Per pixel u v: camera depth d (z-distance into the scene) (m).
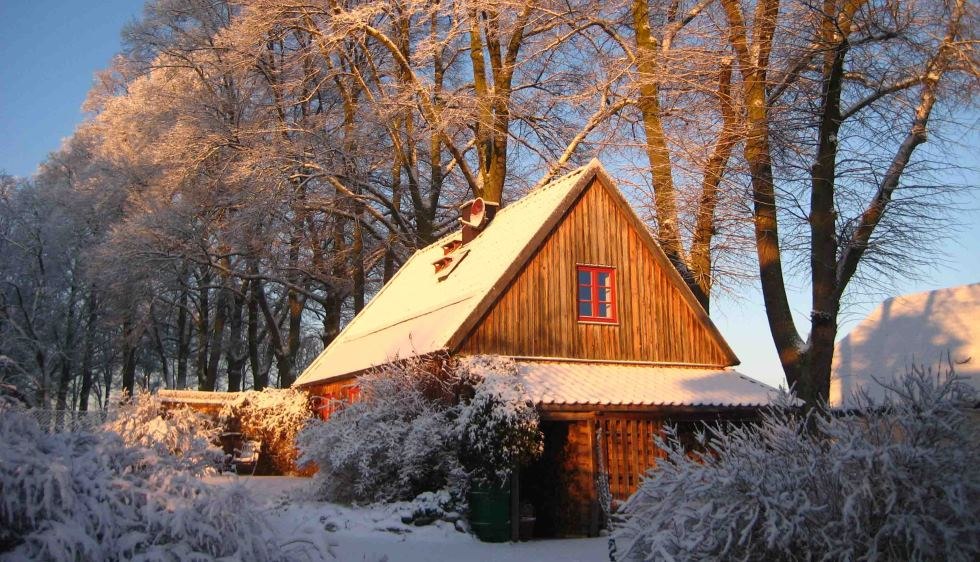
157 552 6.46
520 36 28.23
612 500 15.65
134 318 35.94
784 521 6.79
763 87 14.47
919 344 22.94
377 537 13.29
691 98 18.28
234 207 31.06
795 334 13.76
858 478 7.04
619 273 18.80
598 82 23.22
